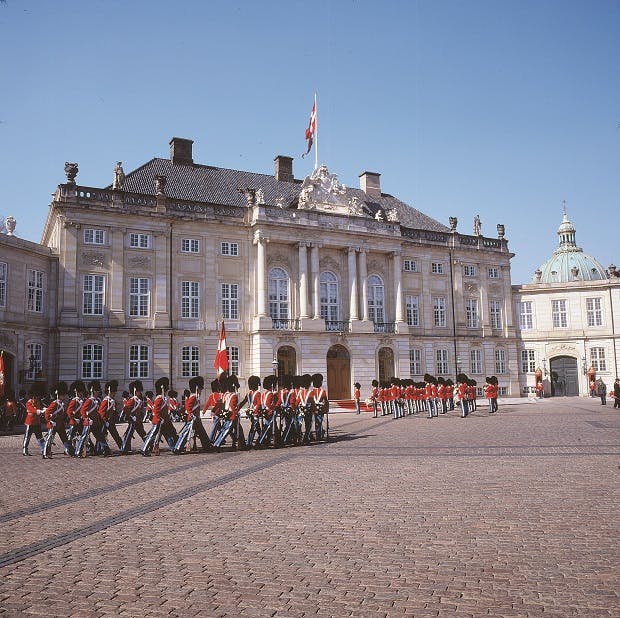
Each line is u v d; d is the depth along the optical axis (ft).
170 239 148.25
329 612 20.86
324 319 163.43
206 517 34.99
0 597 22.98
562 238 294.05
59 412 66.28
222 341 113.50
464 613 20.45
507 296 204.54
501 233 206.90
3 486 46.96
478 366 195.11
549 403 163.32
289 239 159.94
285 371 162.81
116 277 139.85
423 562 25.96
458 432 81.05
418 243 186.09
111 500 40.68
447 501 37.40
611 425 84.53
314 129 174.50
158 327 143.33
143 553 28.25
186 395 70.44
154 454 67.00
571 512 33.83
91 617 20.99
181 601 22.22
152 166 164.86
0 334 120.06
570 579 23.44
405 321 176.14
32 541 30.63
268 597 22.40
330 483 44.80
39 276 132.57
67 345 132.36
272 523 33.22
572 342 208.03
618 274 209.87
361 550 27.89
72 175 137.28
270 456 62.59
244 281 157.17
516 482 42.83
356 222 170.81
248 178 179.52
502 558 26.22
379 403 151.84
